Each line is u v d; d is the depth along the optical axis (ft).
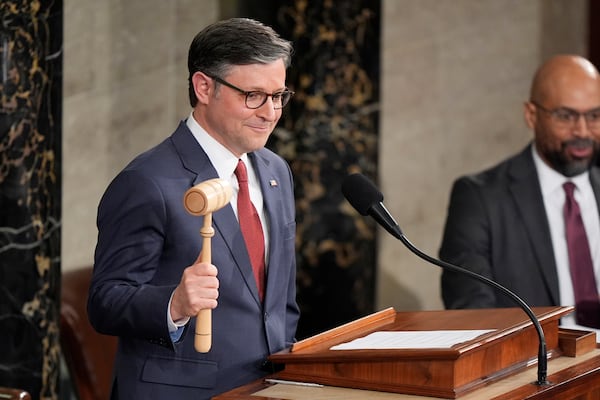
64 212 60.34
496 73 73.51
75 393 52.70
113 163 62.03
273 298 33.14
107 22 61.21
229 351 31.78
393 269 71.67
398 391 26.78
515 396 26.20
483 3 72.90
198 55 31.78
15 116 43.60
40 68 44.14
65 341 51.16
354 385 27.55
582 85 47.47
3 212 44.01
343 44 61.98
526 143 74.38
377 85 63.21
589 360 30.50
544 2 74.13
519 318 29.84
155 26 62.75
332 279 63.05
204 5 63.87
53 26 44.60
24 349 44.60
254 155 34.47
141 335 29.94
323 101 61.93
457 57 72.43
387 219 30.68
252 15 62.34
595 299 47.11
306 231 62.49
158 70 63.05
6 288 44.29
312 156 62.13
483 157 73.56
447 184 72.79
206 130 32.78
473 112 73.05
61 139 45.91
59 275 46.11
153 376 31.37
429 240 72.54
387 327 31.40
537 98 48.39
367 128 63.00
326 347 29.66
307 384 28.22
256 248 33.14
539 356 27.71
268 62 31.19
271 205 33.96
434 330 29.68
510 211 48.01
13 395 29.43
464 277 47.19
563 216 48.14
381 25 63.67
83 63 60.44
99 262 31.42
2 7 43.09
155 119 63.21
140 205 31.19
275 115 31.76
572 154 47.60
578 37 74.69
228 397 27.22
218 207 27.45
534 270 47.32
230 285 31.96
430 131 72.13
